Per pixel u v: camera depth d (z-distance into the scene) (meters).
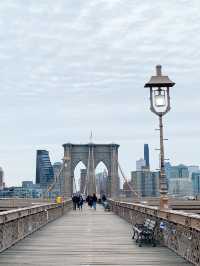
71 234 18.08
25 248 13.15
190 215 9.95
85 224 24.70
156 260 10.80
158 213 14.37
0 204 62.00
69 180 92.56
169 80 15.64
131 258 11.16
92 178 96.00
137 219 21.48
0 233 11.99
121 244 14.35
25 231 16.64
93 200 50.47
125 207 29.02
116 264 10.22
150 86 15.70
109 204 48.88
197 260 9.77
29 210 16.97
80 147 97.12
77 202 49.62
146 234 13.91
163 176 14.59
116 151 97.44
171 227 12.66
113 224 24.73
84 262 10.52
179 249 11.61
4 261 10.62
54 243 14.56
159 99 15.50
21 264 10.18
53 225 23.84
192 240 10.24
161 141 15.14
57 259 10.98
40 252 12.26
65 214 39.09
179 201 60.38
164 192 14.36
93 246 13.74
